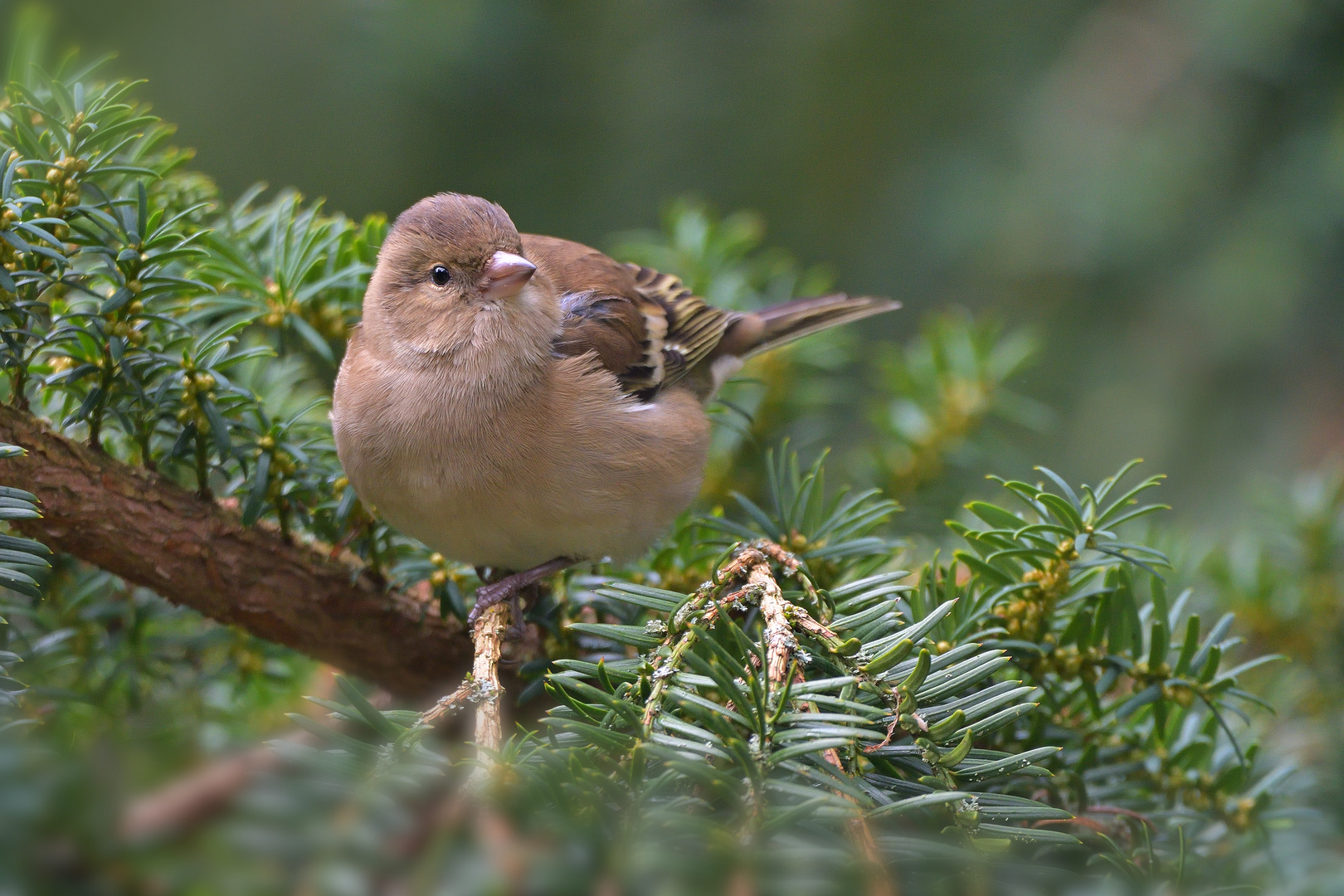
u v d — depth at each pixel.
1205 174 8.99
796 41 9.17
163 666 5.88
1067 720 5.39
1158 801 5.39
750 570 4.75
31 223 4.72
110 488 5.11
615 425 6.32
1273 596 7.06
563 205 9.22
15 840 2.98
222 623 5.48
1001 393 7.90
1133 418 9.10
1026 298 9.36
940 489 7.83
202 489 5.34
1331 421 8.91
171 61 8.54
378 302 6.49
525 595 6.22
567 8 8.95
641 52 9.09
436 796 3.33
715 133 9.24
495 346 6.20
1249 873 5.13
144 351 5.12
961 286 9.46
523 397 6.23
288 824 3.11
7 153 4.88
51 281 4.93
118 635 5.88
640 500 6.41
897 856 3.37
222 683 6.13
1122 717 5.03
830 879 3.12
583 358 6.56
